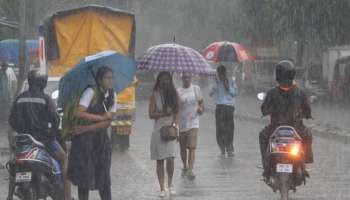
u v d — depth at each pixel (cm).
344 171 2095
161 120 1683
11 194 1374
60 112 1516
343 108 5400
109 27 2828
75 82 1351
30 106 1365
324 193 1717
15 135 1473
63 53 2802
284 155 1441
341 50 6138
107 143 1355
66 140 1384
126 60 1403
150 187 1850
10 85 3909
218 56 2556
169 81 1686
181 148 2014
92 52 2806
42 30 2844
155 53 1772
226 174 2075
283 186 1451
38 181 1331
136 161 2423
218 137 2523
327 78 6344
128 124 2788
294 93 1508
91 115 1327
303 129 1522
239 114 4781
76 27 2811
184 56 1769
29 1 4638
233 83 2512
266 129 1534
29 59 3900
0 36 4744
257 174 2066
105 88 1348
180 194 1728
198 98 2000
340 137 3062
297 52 7038
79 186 1330
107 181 1357
